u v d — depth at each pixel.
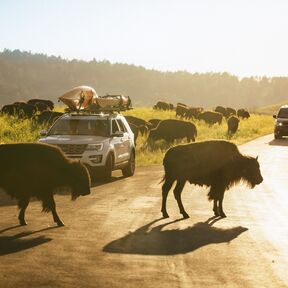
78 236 9.72
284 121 44.50
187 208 13.18
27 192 10.71
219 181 12.23
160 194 15.34
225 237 9.91
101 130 18.95
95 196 14.83
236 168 12.41
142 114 60.03
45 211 10.77
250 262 8.09
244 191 16.50
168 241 9.44
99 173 18.02
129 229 10.45
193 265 7.85
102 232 10.11
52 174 10.77
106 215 11.94
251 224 11.27
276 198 15.14
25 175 10.66
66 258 8.13
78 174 10.97
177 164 12.09
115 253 8.49
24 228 10.42
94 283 6.86
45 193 10.74
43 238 9.54
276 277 7.28
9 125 34.84
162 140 34.75
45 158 10.80
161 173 21.03
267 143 39.31
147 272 7.43
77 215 11.90
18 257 8.15
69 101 23.14
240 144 38.09
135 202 13.86
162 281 7.00
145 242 9.31
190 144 12.35
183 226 10.93
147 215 12.06
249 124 66.94
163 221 11.41
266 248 9.05
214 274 7.38
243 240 9.66
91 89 23.66
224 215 12.17
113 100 21.78
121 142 19.31
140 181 18.48
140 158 26.80
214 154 12.24
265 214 12.55
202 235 10.05
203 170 12.18
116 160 18.80
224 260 8.17
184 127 33.69
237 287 6.78
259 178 12.53
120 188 16.59
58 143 17.97
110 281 6.96
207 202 14.13
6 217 11.61
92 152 17.84
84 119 19.16
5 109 42.41
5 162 10.66
